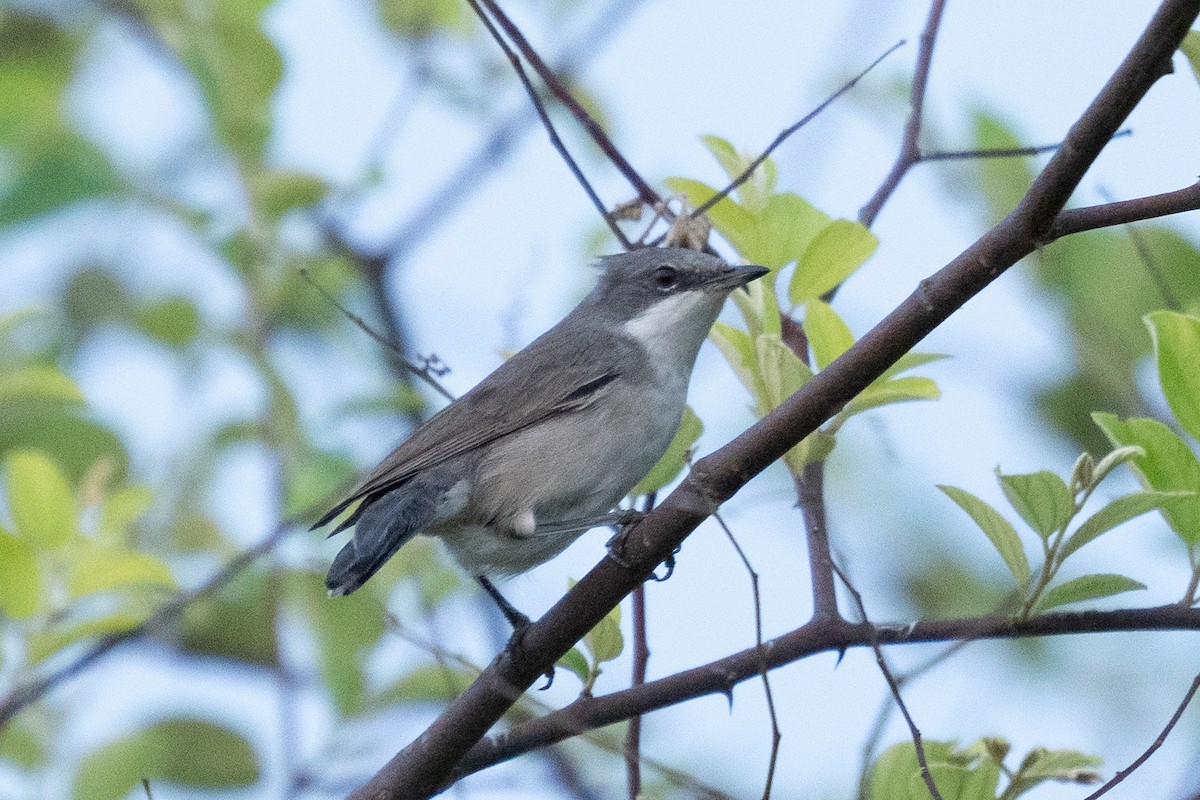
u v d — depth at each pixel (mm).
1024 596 7992
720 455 8031
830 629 8211
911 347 7652
